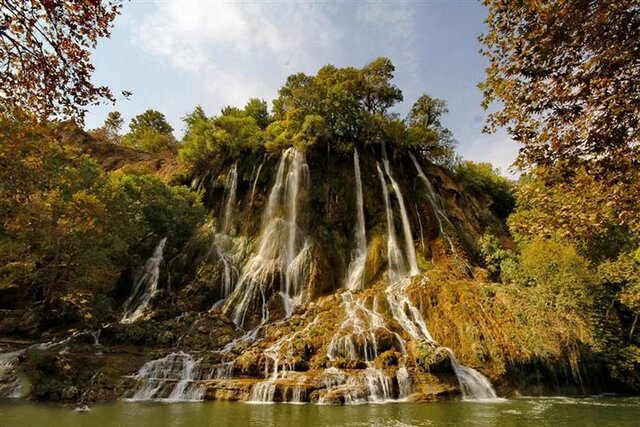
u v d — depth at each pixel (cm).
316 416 1293
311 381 1636
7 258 2314
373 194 3725
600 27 747
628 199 827
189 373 1764
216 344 2150
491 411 1421
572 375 1966
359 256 3341
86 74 927
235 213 3756
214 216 3800
